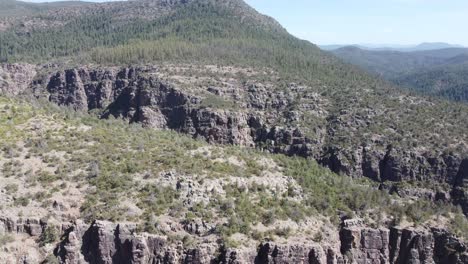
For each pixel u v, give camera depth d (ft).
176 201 378.94
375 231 421.18
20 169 392.06
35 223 352.69
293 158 583.17
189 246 349.82
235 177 420.36
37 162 403.95
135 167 408.46
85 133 460.96
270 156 532.32
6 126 445.37
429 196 589.73
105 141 451.53
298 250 363.15
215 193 392.47
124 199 376.48
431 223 463.42
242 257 348.18
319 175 506.07
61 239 351.05
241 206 386.32
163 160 425.28
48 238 348.59
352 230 410.72
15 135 432.66
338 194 457.27
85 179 392.27
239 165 451.53
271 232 373.81
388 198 488.85
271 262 355.56
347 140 647.97
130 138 474.08
